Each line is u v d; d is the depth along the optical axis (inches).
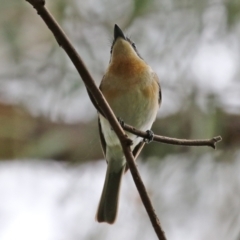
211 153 399.9
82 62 224.5
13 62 420.8
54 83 406.0
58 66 403.5
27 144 430.9
